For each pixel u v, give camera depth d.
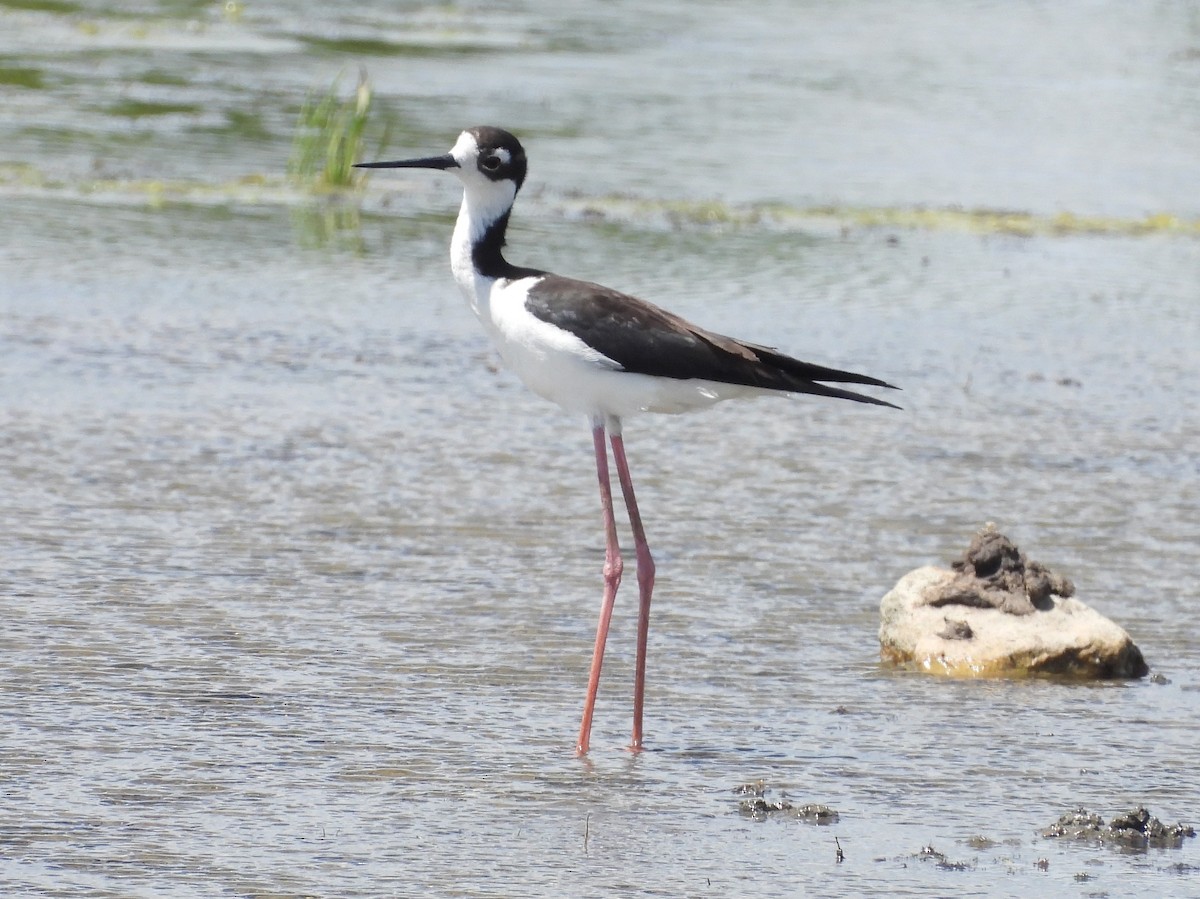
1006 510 14.02
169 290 20.09
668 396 9.41
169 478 13.70
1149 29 50.94
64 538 12.20
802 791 8.81
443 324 19.55
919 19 50.97
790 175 29.45
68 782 8.48
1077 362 19.14
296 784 8.60
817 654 10.87
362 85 27.41
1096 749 9.50
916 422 16.58
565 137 31.23
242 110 32.22
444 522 13.05
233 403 15.92
